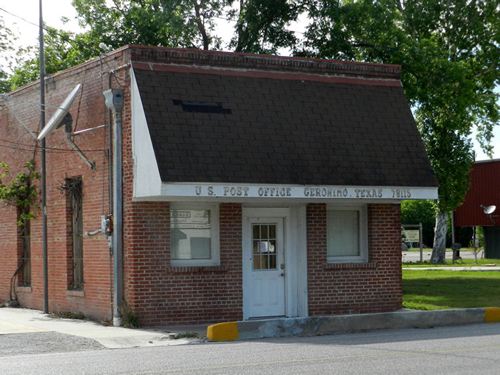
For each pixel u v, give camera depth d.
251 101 19.25
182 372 11.65
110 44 32.94
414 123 21.06
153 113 18.02
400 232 21.39
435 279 31.75
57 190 22.11
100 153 19.86
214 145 18.22
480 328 17.72
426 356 13.01
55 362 13.20
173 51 18.84
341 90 20.58
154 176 17.55
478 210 53.31
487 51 37.88
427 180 20.38
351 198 19.45
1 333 17.41
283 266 20.38
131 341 16.16
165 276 18.70
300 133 19.41
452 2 37.22
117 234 18.75
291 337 16.70
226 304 19.33
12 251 24.89
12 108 25.05
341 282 20.61
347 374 11.25
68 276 21.52
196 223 19.34
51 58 35.56
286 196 18.58
